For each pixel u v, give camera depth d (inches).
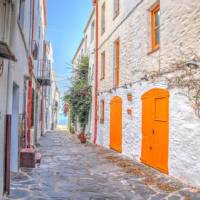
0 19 184.9
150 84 348.5
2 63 184.7
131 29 423.2
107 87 564.7
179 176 275.4
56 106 1815.9
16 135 300.0
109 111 545.6
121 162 382.6
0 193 194.7
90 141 713.0
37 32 597.0
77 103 789.2
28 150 337.1
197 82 249.3
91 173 309.9
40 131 834.8
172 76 291.1
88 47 852.6
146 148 359.3
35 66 572.4
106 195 223.9
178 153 278.1
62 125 2112.5
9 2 196.7
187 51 265.6
